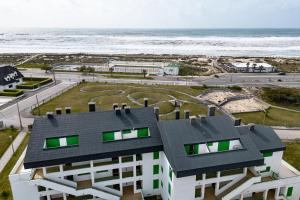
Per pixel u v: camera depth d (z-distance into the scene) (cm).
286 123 7175
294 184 3962
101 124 3838
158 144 3678
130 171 3909
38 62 16662
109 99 8869
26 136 6162
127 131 3825
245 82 11738
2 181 4500
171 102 8600
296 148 5797
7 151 5494
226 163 3347
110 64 15225
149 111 4125
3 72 10088
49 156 3369
